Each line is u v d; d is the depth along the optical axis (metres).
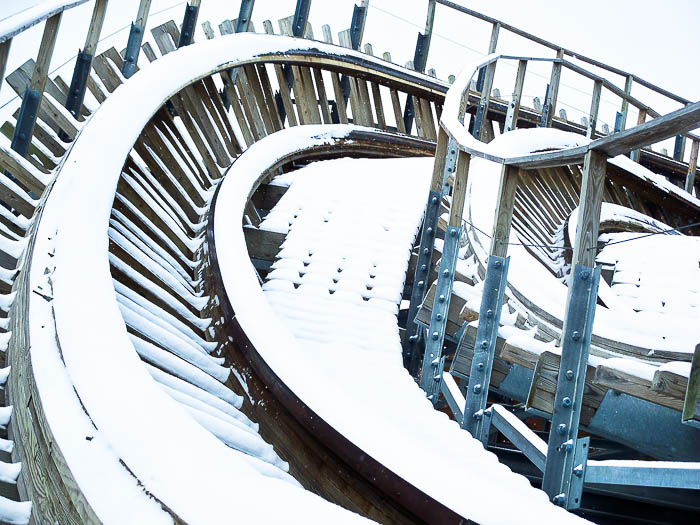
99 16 6.40
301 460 3.34
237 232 5.27
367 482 3.05
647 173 11.14
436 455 3.08
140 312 3.84
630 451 4.41
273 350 3.83
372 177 8.07
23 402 2.49
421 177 8.30
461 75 6.56
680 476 2.76
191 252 5.45
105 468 1.94
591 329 3.31
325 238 6.55
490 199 7.10
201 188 6.72
